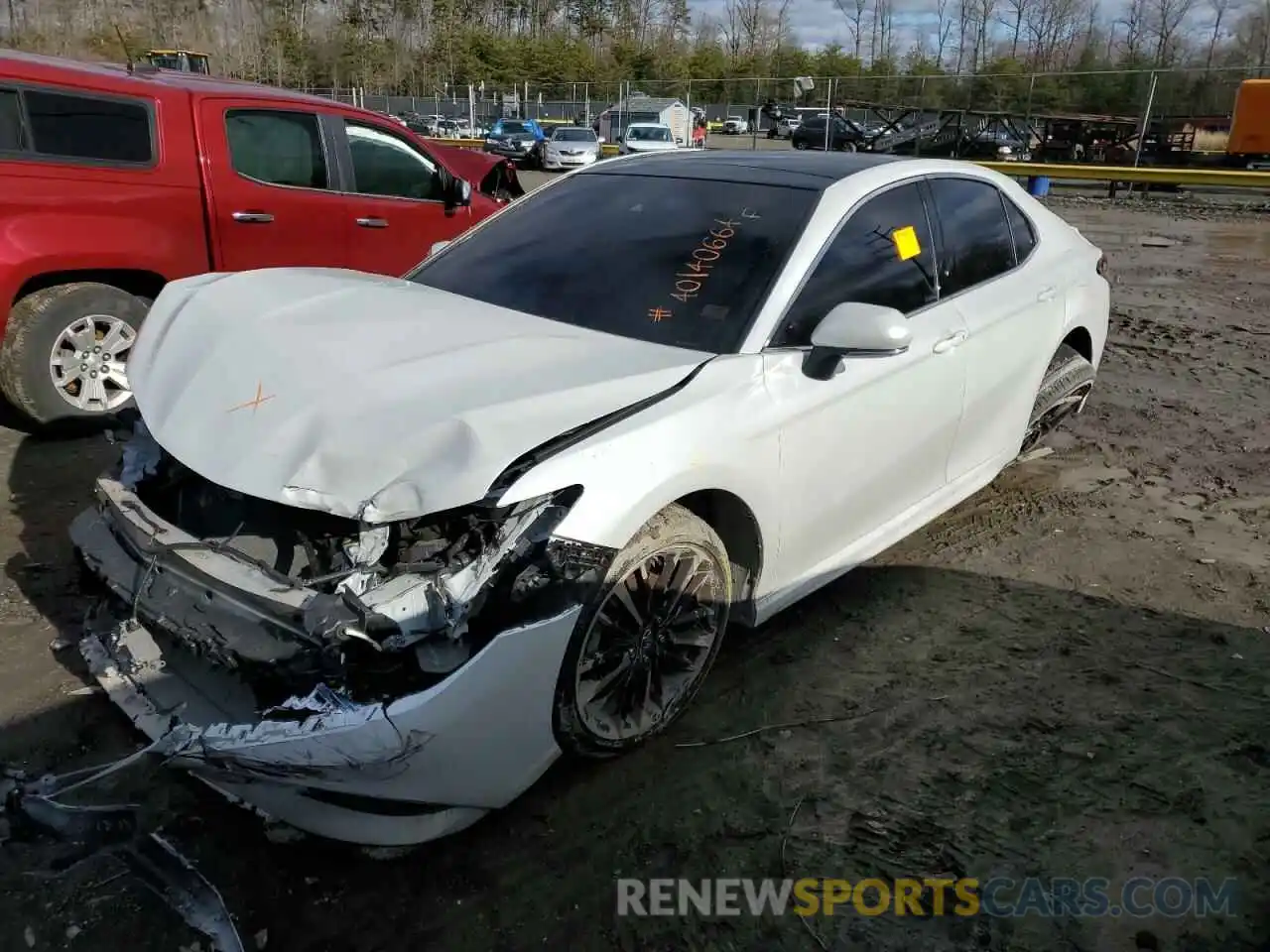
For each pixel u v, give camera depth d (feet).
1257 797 9.21
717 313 10.15
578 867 8.29
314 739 7.11
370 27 236.63
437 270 12.28
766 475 9.55
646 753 9.62
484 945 7.55
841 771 9.46
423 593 7.38
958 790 9.25
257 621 7.56
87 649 9.20
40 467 15.78
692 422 8.79
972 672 11.05
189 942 7.47
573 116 125.59
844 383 10.34
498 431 7.72
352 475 7.56
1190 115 78.54
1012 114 80.53
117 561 8.68
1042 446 18.11
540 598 7.78
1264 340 26.48
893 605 12.45
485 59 211.00
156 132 17.52
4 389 16.49
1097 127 80.18
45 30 195.31
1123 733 10.07
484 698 7.54
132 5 207.62
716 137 106.93
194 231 18.07
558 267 11.36
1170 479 16.72
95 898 7.80
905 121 86.02
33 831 7.80
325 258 20.33
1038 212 15.19
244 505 8.48
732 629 11.77
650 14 254.68
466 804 7.95
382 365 8.70
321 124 20.08
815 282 10.55
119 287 17.84
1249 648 11.66
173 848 7.96
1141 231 50.16
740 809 8.95
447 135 123.65
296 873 8.13
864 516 11.52
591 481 8.00
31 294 16.51
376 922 7.71
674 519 8.89
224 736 7.32
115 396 17.49
